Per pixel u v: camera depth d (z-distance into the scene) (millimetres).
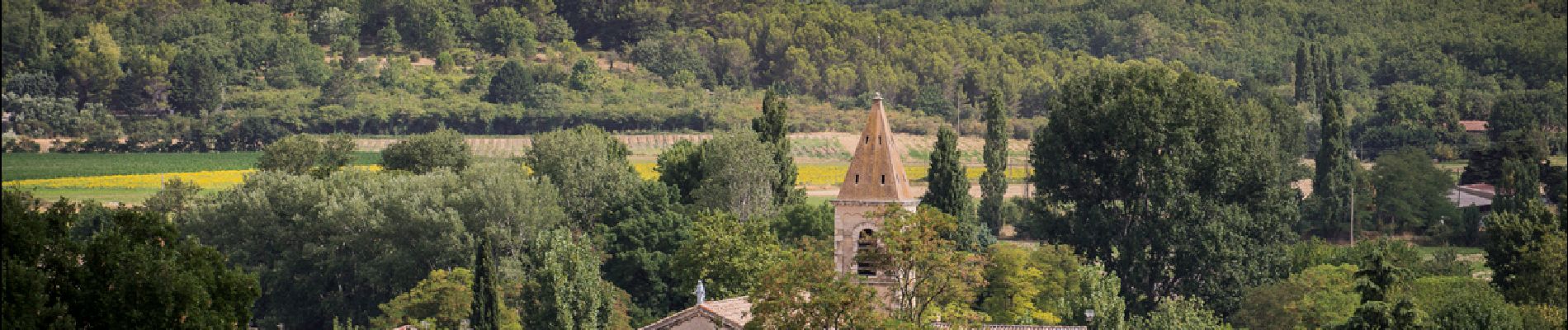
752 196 163500
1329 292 145000
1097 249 164375
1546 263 146375
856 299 79188
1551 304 143500
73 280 66688
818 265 81562
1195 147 163875
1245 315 147125
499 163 177375
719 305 90625
